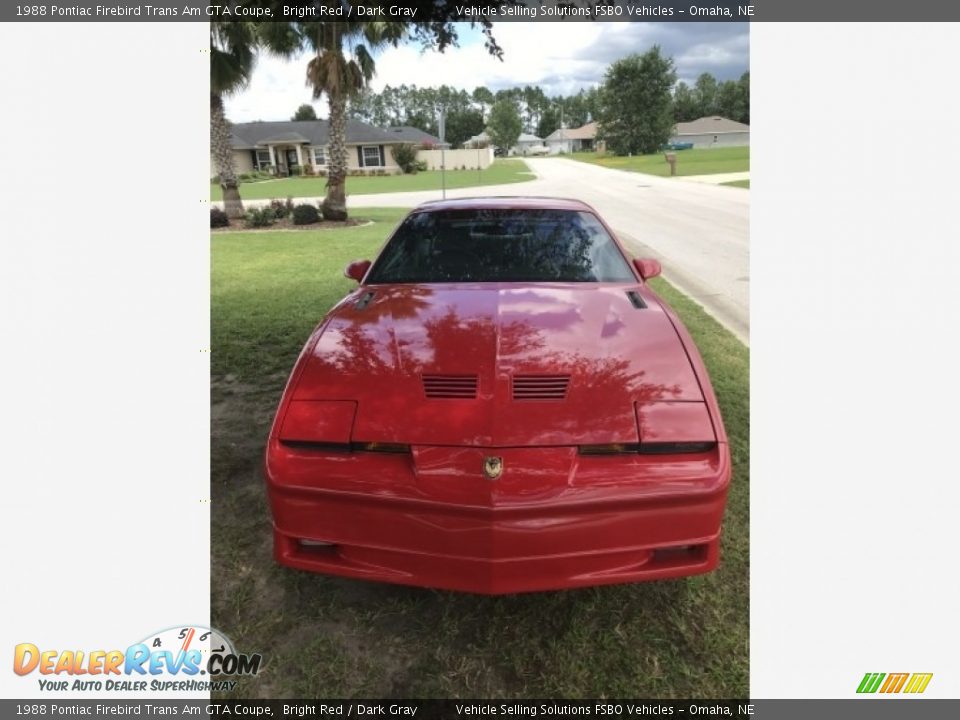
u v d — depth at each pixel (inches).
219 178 561.0
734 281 272.4
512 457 67.8
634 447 69.9
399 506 67.6
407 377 77.4
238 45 493.4
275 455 72.3
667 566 71.1
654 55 2268.7
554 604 81.0
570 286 106.0
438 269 112.9
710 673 71.2
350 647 74.7
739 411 132.6
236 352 180.4
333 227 537.6
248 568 88.1
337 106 546.9
